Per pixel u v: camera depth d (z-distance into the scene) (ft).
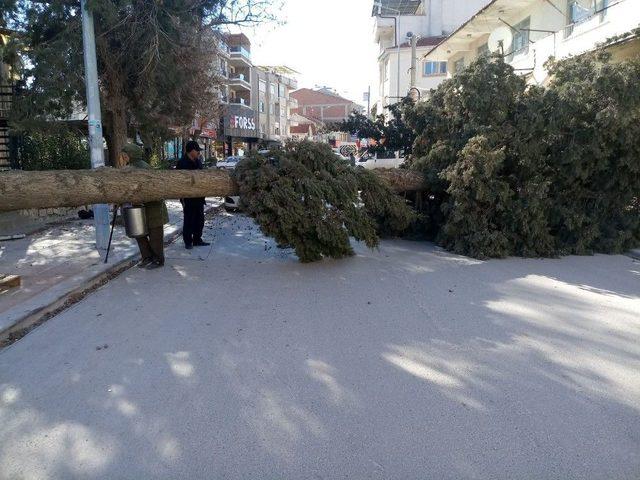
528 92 28.09
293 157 24.41
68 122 45.01
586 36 45.19
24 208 21.40
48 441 10.34
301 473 9.31
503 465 9.46
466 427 10.64
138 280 22.81
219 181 24.49
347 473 9.29
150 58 37.91
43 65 35.73
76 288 20.70
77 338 15.83
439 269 24.31
